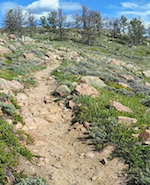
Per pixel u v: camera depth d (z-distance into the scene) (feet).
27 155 23.02
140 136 26.55
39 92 47.34
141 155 23.02
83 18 257.14
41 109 37.73
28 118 33.30
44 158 23.85
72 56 99.04
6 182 17.12
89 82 51.06
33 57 82.79
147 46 268.41
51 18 282.36
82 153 25.04
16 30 178.60
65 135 29.63
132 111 36.42
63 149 26.30
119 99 42.16
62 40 231.91
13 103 36.40
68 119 34.40
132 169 21.13
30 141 26.81
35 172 20.76
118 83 57.62
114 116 32.53
